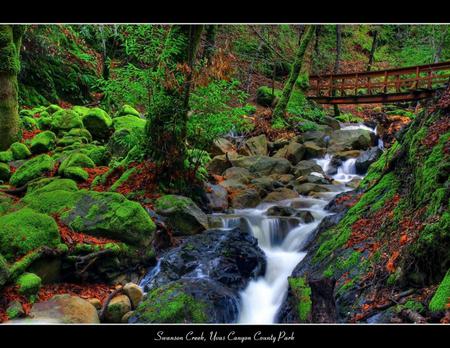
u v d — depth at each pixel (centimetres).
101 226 577
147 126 760
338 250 494
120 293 525
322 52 2645
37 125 1100
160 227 641
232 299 519
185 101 731
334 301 418
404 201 472
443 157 436
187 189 760
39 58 1394
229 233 652
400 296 363
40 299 478
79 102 1471
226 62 702
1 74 952
